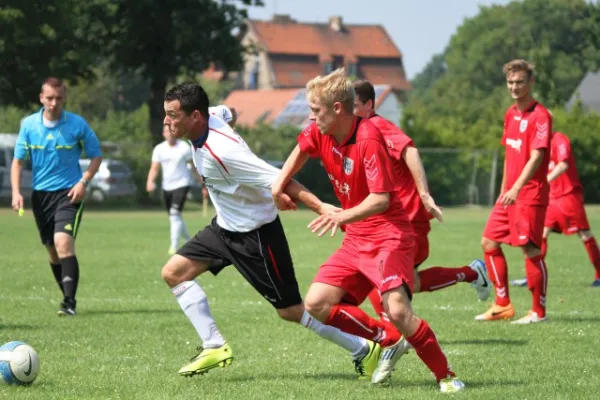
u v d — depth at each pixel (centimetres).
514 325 2430
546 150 2434
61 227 2605
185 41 10662
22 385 1678
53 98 2581
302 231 6556
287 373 1820
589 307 2830
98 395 1612
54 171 2623
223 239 1731
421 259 2131
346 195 1617
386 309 1591
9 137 10425
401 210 1623
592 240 3406
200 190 10700
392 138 1944
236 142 1661
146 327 2380
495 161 10788
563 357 1969
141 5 10688
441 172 10831
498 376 1767
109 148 10512
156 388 1667
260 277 1717
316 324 1734
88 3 10731
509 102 14375
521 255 4728
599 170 11369
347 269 1652
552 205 3434
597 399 1566
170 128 1662
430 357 1617
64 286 2592
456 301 2973
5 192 9312
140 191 10106
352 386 1688
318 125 1561
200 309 1738
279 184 1608
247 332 2319
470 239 5756
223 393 1620
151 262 4175
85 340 2180
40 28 9206
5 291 3166
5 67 9381
